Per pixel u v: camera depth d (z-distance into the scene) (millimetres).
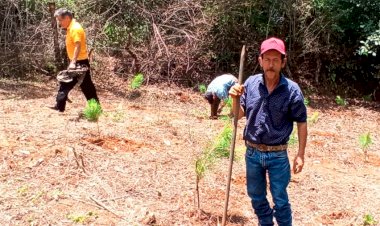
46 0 8867
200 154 4684
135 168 4297
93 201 3613
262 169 3062
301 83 10148
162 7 9516
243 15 9734
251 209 3830
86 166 4180
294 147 5652
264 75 2949
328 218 3910
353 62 10266
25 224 3225
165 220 3465
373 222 3881
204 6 9695
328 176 4914
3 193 3588
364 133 7211
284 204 3014
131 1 9164
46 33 8766
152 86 9031
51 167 4078
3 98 6863
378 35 9023
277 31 9992
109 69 9242
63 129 5137
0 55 8477
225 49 9875
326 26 9789
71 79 5801
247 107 3006
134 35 9344
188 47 9453
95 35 9078
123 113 6512
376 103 9828
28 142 4582
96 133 5121
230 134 3809
